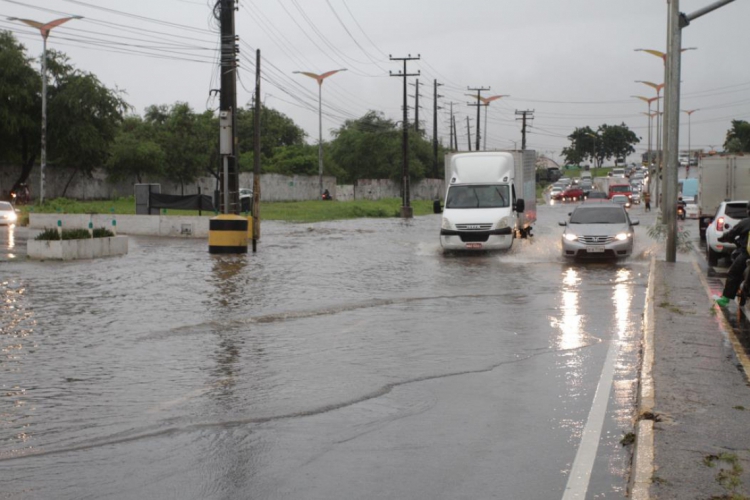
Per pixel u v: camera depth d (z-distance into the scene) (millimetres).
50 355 10453
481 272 20938
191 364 9875
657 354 9398
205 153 71188
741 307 12453
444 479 5730
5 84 54469
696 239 33469
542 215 60375
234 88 28766
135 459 6277
